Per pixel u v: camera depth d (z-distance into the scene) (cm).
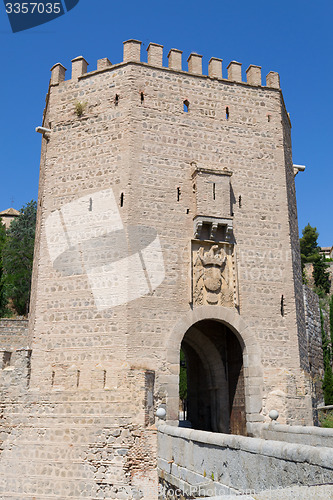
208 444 1238
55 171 2433
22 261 5675
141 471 1828
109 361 2064
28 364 2134
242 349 2278
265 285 2366
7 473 2002
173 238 2270
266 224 2455
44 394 2055
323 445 1355
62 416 1997
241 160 2494
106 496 1852
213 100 2523
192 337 2628
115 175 2300
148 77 2427
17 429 2045
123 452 1872
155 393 2042
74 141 2436
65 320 2192
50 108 2541
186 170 2378
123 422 1905
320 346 3622
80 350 2125
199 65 2569
